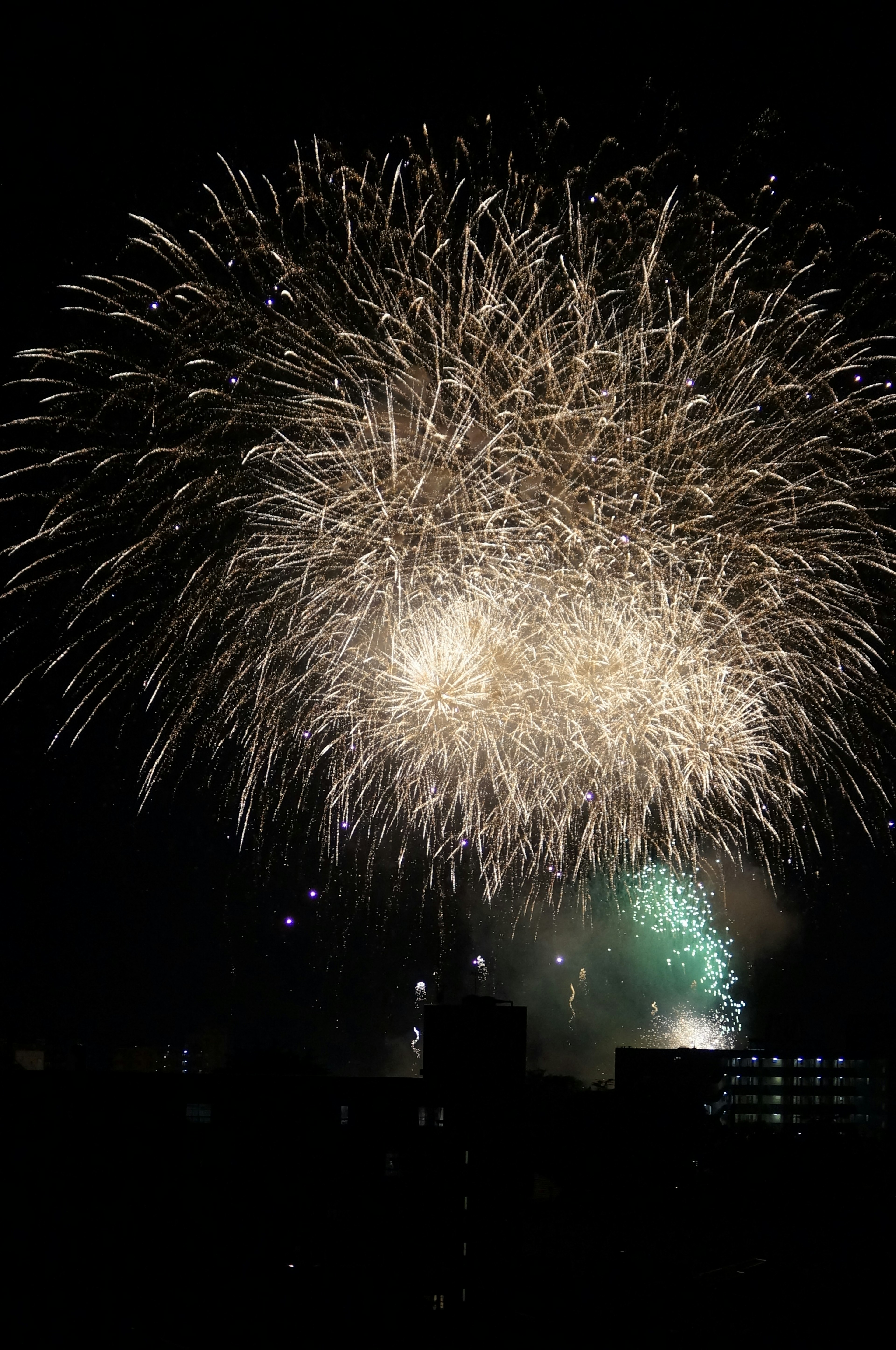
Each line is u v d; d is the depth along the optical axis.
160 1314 45.22
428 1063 53.22
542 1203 78.06
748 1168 84.88
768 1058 112.00
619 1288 58.12
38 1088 47.72
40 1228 45.94
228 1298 46.38
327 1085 50.56
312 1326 45.97
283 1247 47.88
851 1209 78.12
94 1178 46.84
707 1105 90.69
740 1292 59.56
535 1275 59.12
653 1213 76.75
